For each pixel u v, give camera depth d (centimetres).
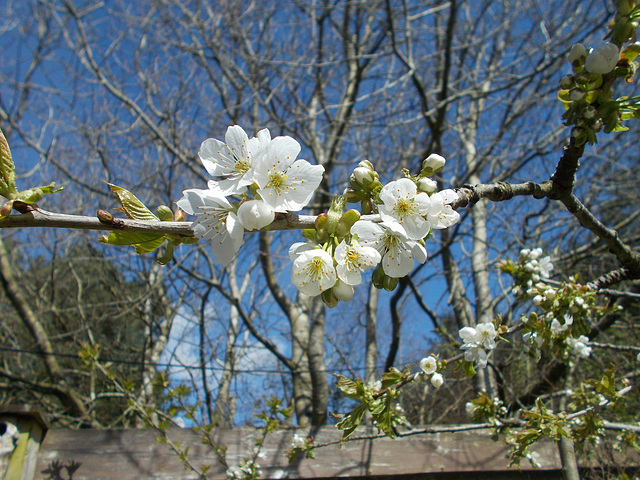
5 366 984
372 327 903
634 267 268
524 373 561
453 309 768
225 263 145
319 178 151
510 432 346
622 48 169
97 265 1113
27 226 127
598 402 333
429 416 740
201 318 923
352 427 228
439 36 941
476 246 771
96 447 377
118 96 912
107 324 1098
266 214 141
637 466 360
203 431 392
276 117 932
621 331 610
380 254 158
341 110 991
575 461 352
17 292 908
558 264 740
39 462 367
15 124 970
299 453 380
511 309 592
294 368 870
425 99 779
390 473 365
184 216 156
